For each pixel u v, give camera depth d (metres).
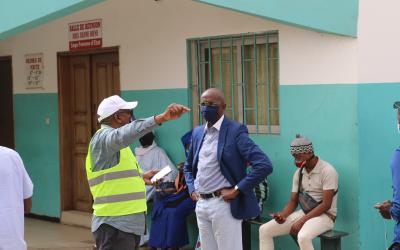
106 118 5.17
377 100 6.46
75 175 9.91
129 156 5.22
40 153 10.17
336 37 6.65
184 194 7.62
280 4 6.46
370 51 6.46
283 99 7.16
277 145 7.25
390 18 6.37
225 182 5.79
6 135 10.88
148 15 8.46
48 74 9.93
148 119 4.73
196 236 7.99
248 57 7.62
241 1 6.49
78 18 9.38
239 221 5.84
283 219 6.63
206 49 8.00
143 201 5.25
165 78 8.32
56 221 9.98
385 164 6.45
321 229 6.37
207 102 5.80
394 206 4.45
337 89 6.68
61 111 9.82
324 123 6.80
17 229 4.62
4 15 6.74
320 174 6.47
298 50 6.98
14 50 10.45
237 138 5.75
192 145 6.13
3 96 10.84
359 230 6.57
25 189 4.77
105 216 5.11
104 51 9.10
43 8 6.67
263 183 7.21
